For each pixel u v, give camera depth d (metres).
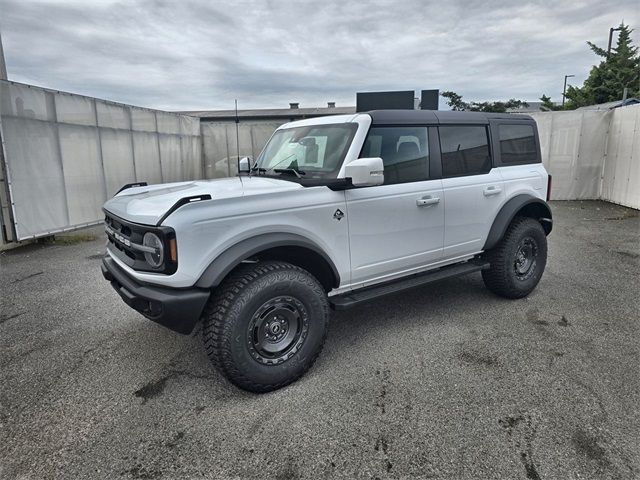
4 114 6.59
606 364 3.06
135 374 3.06
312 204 2.92
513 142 4.37
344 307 3.08
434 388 2.79
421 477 2.06
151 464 2.18
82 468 2.16
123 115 9.48
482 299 4.40
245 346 2.65
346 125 3.33
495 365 3.07
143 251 2.60
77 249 7.01
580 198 11.70
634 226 8.11
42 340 3.62
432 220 3.61
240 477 2.09
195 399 2.74
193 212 2.53
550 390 2.74
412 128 3.54
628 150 10.29
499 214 4.12
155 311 2.54
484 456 2.18
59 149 7.67
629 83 27.73
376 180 2.85
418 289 4.75
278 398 2.73
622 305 4.18
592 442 2.27
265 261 2.87
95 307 4.36
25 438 2.39
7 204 6.91
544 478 2.03
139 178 10.16
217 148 13.81
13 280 5.30
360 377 2.95
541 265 4.46
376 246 3.31
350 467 2.13
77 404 2.70
